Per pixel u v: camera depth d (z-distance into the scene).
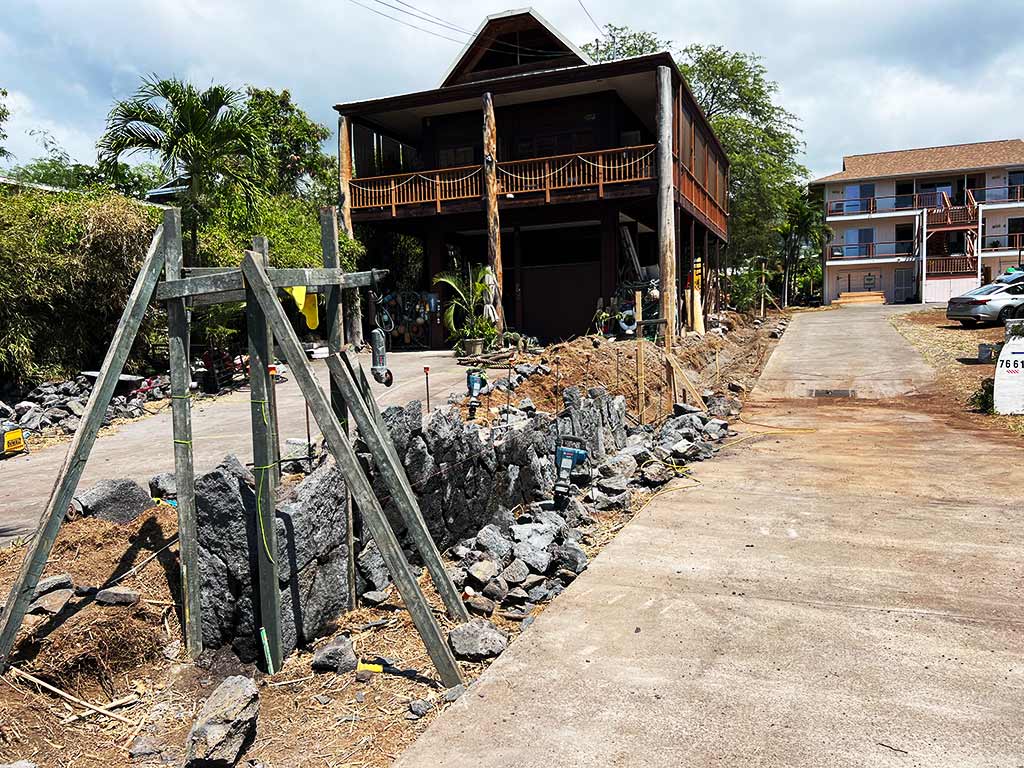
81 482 7.66
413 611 3.93
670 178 17.95
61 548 4.78
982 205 43.66
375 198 21.05
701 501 7.38
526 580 5.25
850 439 10.70
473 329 17.95
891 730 3.36
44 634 3.92
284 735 3.58
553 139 21.62
